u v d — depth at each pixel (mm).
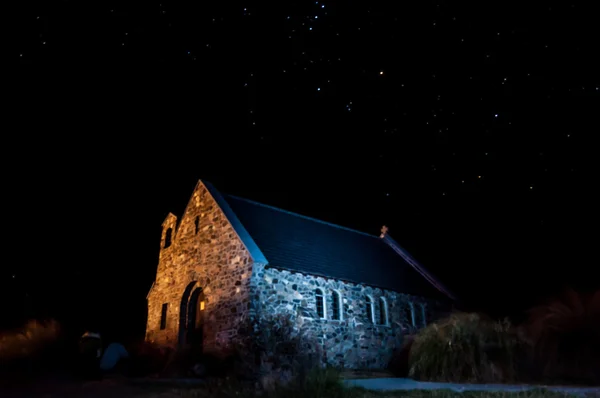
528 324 13828
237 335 14141
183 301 17422
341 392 7699
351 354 16141
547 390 8031
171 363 12445
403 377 13359
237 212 17500
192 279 17156
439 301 21328
